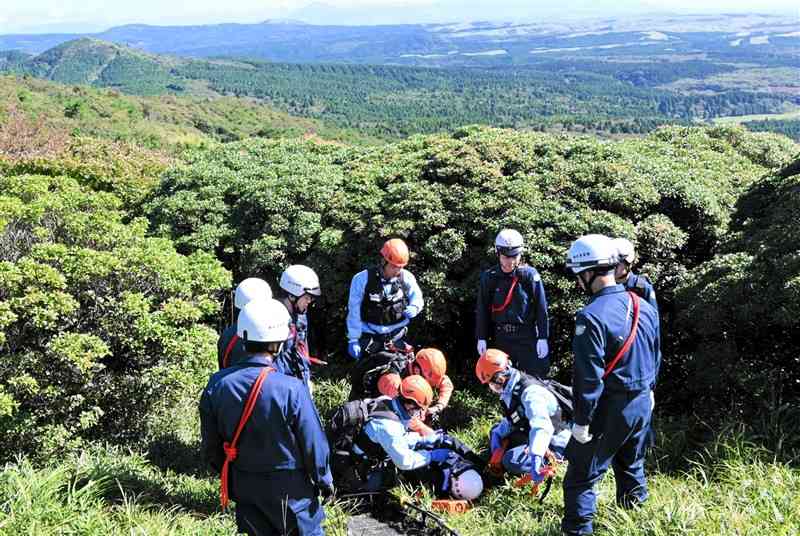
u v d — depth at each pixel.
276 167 11.07
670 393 7.42
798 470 4.82
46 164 13.81
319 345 9.57
